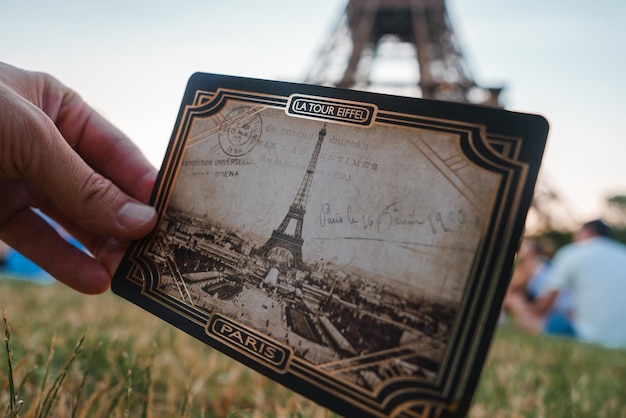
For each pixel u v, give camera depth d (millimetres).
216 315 176
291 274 169
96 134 262
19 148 194
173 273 190
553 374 389
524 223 149
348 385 152
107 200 203
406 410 145
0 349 254
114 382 230
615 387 381
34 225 252
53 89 249
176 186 203
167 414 201
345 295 160
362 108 176
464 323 146
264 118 193
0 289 633
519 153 155
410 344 150
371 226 163
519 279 1098
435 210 158
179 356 284
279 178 182
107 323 394
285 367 160
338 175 172
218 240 186
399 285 155
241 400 241
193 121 208
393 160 167
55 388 182
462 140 161
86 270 245
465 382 142
